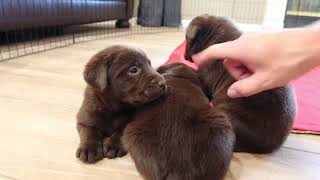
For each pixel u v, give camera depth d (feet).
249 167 1.16
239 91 0.87
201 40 1.36
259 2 5.23
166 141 0.95
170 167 0.93
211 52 0.96
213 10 5.51
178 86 1.13
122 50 1.14
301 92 1.92
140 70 1.11
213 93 1.27
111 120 1.23
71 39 3.72
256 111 1.16
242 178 1.10
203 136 0.94
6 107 1.60
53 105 1.64
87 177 1.07
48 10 3.32
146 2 5.24
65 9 3.55
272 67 0.79
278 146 1.25
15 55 2.77
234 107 1.17
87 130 1.22
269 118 1.16
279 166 1.18
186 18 5.68
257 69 0.83
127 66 1.11
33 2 3.13
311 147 1.33
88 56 2.82
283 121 1.18
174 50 2.98
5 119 1.46
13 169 1.09
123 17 4.85
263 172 1.14
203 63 1.17
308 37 0.73
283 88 1.19
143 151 0.97
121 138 1.16
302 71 0.75
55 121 1.46
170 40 3.85
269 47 0.78
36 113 1.54
